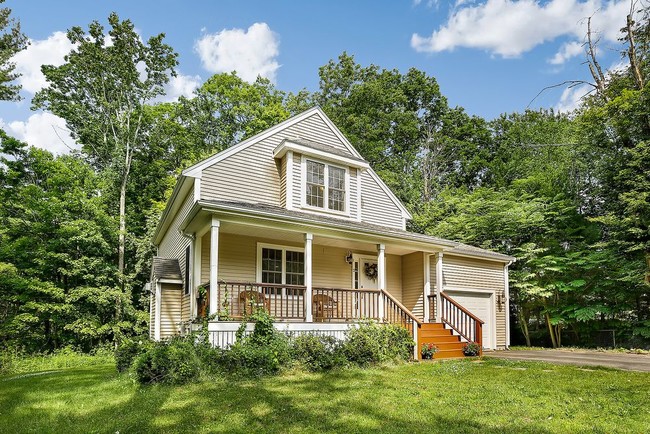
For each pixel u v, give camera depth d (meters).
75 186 19.59
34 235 18.64
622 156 17.34
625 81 17.58
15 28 19.33
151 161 24.98
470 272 15.47
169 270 13.13
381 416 5.26
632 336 16.44
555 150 24.48
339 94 32.78
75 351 17.88
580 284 16.64
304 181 12.80
